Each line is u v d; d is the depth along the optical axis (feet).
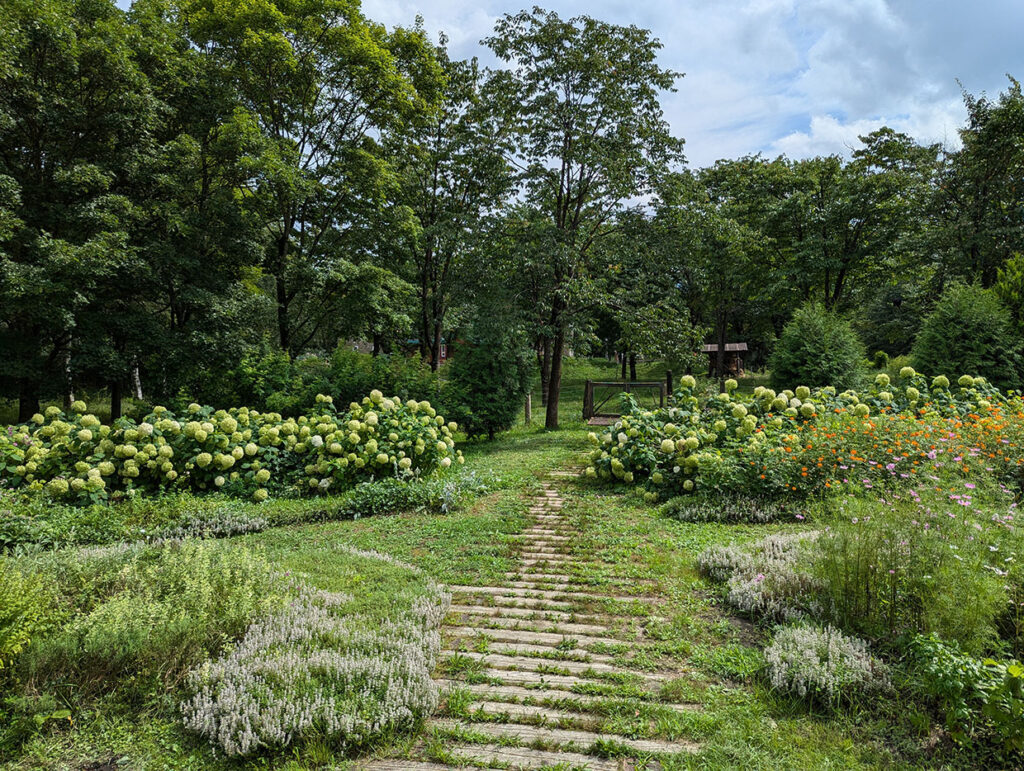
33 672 9.64
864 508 12.93
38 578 11.51
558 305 48.93
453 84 65.51
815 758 8.30
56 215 41.78
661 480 24.56
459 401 43.57
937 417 23.02
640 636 12.55
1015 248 57.57
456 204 64.34
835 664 9.95
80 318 43.65
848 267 73.31
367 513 23.03
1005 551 11.02
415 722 9.38
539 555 17.99
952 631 9.80
